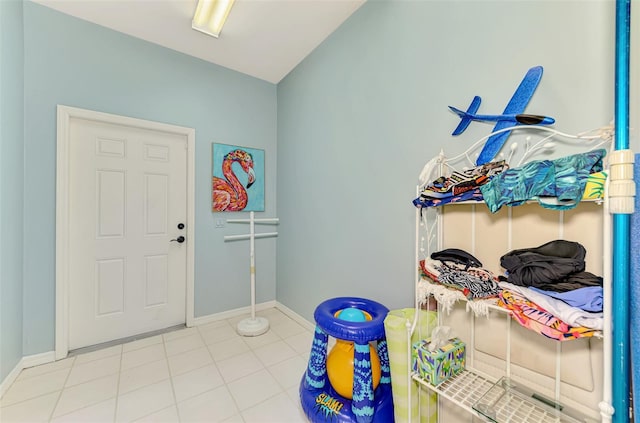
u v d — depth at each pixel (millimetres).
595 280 837
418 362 1173
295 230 2807
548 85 1077
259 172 3029
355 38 2023
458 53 1380
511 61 1182
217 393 1679
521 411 938
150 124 2402
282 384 1768
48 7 2002
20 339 1885
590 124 973
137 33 2289
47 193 2010
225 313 2832
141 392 1681
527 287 915
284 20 2111
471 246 1238
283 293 3021
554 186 812
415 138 1597
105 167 2285
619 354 735
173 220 2594
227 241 2836
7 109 1735
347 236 2123
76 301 2188
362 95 1972
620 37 752
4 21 1704
